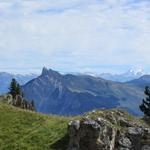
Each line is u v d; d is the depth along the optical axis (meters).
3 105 68.00
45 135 52.47
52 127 55.12
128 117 50.28
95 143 45.06
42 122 58.97
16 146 50.31
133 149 47.22
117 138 47.31
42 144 50.09
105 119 47.84
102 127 45.75
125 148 46.69
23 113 64.12
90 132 45.41
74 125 46.50
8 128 57.19
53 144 49.50
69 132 46.88
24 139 51.94
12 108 67.19
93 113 48.72
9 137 53.69
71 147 45.94
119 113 50.28
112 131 46.25
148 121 52.09
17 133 55.31
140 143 47.81
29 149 49.34
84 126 45.75
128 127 48.59
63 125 54.94
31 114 63.50
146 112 54.34
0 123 59.09
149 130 48.84
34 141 51.09
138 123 49.56
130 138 47.59
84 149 45.41
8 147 50.41
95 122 45.81
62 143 49.31
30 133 54.16
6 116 62.12
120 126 48.50
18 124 59.00
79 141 45.72
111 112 49.59
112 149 46.06
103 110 49.97
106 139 45.50
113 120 48.34
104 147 45.00
